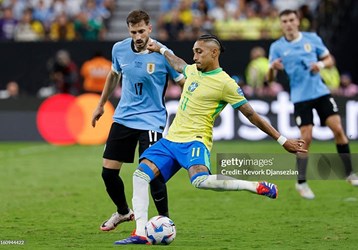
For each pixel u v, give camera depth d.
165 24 85.38
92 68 79.44
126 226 34.03
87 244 29.25
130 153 31.61
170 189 46.88
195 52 28.56
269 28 85.62
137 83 31.11
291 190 45.84
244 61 78.50
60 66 78.94
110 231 32.66
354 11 83.69
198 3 87.56
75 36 87.44
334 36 82.69
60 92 79.31
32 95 82.00
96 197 43.19
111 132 31.61
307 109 42.94
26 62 81.94
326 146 66.69
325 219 35.81
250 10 87.06
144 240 28.88
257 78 73.94
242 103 28.28
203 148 28.45
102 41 81.06
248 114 28.31
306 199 42.25
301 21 79.88
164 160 28.70
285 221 35.31
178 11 86.50
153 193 30.36
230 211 38.44
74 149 70.38
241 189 27.83
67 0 92.50
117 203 32.22
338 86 74.88
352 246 28.97
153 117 31.23
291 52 43.09
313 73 42.72
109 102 74.62
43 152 67.81
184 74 29.66
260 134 71.44
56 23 88.19
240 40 78.38
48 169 56.41
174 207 39.81
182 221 35.47
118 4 94.38
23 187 47.34
